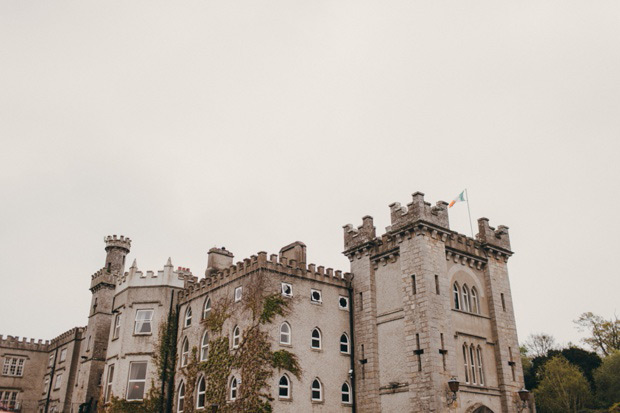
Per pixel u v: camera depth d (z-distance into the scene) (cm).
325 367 3775
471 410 3400
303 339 3725
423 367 3397
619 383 5391
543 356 6481
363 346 3906
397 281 3819
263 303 3591
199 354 4022
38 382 6775
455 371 3453
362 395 3794
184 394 4034
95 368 5350
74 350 6184
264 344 3484
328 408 3678
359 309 4038
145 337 4372
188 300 4409
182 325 4378
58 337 6756
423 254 3631
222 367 3719
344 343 3991
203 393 3881
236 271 3928
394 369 3641
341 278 4156
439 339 3459
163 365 4244
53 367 6569
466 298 3850
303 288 3875
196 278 4706
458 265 3875
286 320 3681
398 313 3728
